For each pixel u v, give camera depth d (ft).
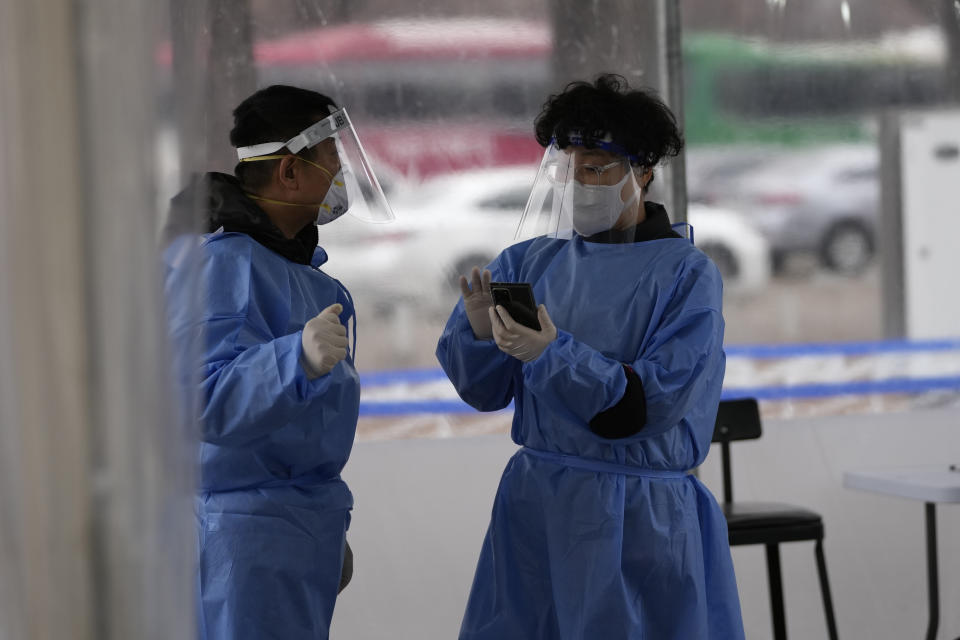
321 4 25.26
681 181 23.88
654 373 13.89
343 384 14.29
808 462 27.20
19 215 5.49
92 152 5.53
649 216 16.08
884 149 27.55
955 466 23.39
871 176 27.58
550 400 14.11
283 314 14.08
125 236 5.65
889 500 27.17
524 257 16.67
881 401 27.86
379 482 25.61
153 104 5.87
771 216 27.53
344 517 14.80
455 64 25.89
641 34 25.58
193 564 6.79
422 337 26.17
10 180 5.48
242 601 13.41
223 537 13.55
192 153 7.12
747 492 27.07
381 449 25.75
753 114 27.32
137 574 5.76
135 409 5.73
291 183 14.60
